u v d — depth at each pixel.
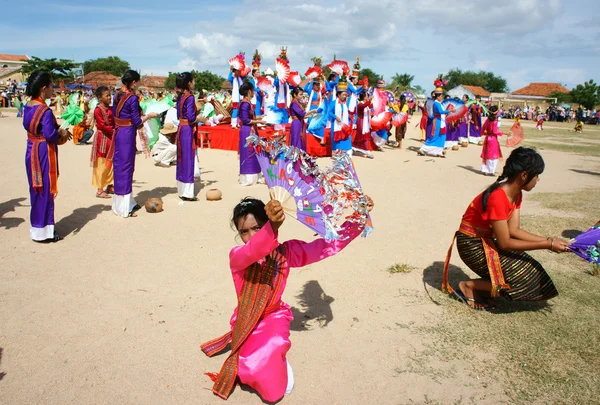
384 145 19.06
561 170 13.83
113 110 7.35
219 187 10.00
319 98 15.55
